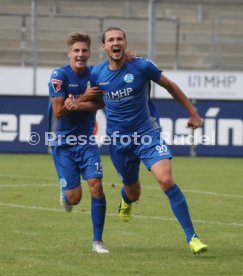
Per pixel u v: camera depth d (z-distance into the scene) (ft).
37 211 104.27
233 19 274.57
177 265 68.74
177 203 73.61
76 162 79.71
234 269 67.26
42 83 229.66
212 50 249.96
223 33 269.44
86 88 79.56
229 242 82.48
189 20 281.33
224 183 144.46
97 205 76.69
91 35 255.09
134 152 78.33
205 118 200.95
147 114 77.82
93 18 244.42
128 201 86.74
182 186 138.41
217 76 233.96
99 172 77.92
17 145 201.98
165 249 78.02
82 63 78.23
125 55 76.59
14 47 257.75
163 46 264.93
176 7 283.38
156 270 66.23
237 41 257.34
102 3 280.31
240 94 234.58
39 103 200.54
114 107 77.41
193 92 233.96
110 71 76.38
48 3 274.57
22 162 179.83
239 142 202.90
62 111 78.18
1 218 97.40
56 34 260.21
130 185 83.35
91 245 79.61
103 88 76.95
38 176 150.41
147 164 76.18
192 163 185.88
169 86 77.10
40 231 87.97
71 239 83.10
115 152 79.87
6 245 78.18
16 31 258.57
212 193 128.98
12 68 228.84
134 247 79.15
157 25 266.77
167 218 100.48
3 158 189.67
